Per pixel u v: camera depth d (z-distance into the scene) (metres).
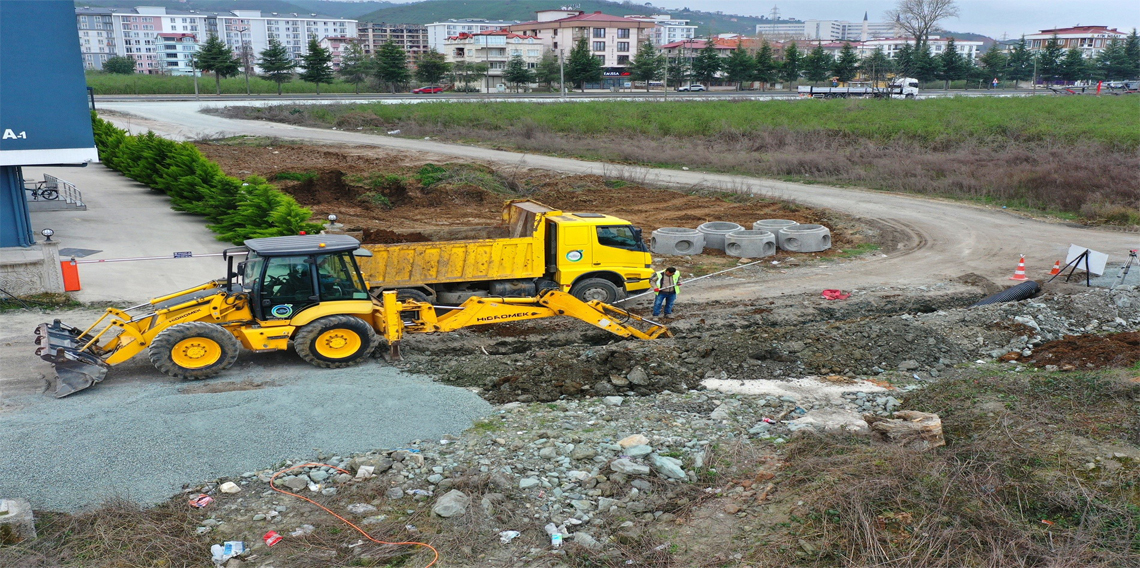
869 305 18.31
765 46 109.56
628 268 17.28
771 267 22.48
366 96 79.69
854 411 11.65
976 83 117.75
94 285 18.19
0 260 16.48
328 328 12.58
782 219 28.47
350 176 34.00
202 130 50.06
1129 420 10.25
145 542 7.78
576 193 33.81
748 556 7.66
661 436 10.43
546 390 12.23
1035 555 7.45
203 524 8.18
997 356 14.48
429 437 10.28
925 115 55.28
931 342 14.51
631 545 7.91
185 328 11.86
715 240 24.48
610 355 13.26
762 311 17.52
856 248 25.00
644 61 104.44
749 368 13.40
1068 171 33.41
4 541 7.59
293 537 7.91
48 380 11.95
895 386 12.95
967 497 8.46
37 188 27.91
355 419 10.43
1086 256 20.44
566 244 16.72
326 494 8.80
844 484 8.69
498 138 49.88
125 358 11.98
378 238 22.72
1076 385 11.69
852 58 109.62
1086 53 175.12
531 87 113.44
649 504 8.73
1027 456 9.27
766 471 9.38
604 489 8.99
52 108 17.77
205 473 9.08
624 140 47.53
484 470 9.34
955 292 19.30
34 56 17.38
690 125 51.00
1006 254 23.70
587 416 11.25
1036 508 8.29
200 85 86.62
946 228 27.23
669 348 13.63
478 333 15.19
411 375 12.62
